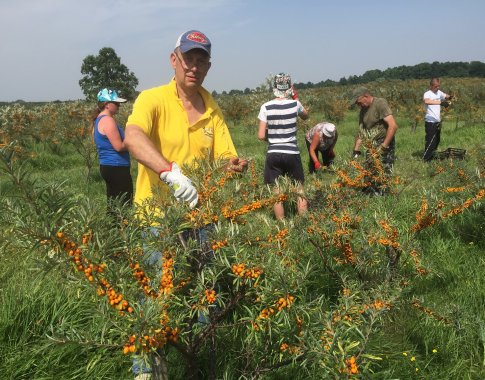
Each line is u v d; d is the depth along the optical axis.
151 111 2.39
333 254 3.46
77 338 1.59
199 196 1.90
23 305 2.93
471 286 3.34
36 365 2.59
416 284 3.34
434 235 4.25
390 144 6.16
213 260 1.82
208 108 2.65
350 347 1.61
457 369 2.56
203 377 2.33
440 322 2.87
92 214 1.49
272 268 1.70
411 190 4.41
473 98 25.97
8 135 14.30
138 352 1.53
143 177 2.52
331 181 3.30
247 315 2.00
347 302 1.91
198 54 2.40
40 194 1.38
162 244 1.64
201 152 2.58
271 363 2.11
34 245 1.40
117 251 1.61
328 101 25.58
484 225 4.23
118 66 79.00
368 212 3.83
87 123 16.56
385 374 2.34
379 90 32.09
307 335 1.76
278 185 2.04
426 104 9.94
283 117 5.09
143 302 1.52
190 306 1.72
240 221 1.97
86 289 1.58
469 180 3.38
